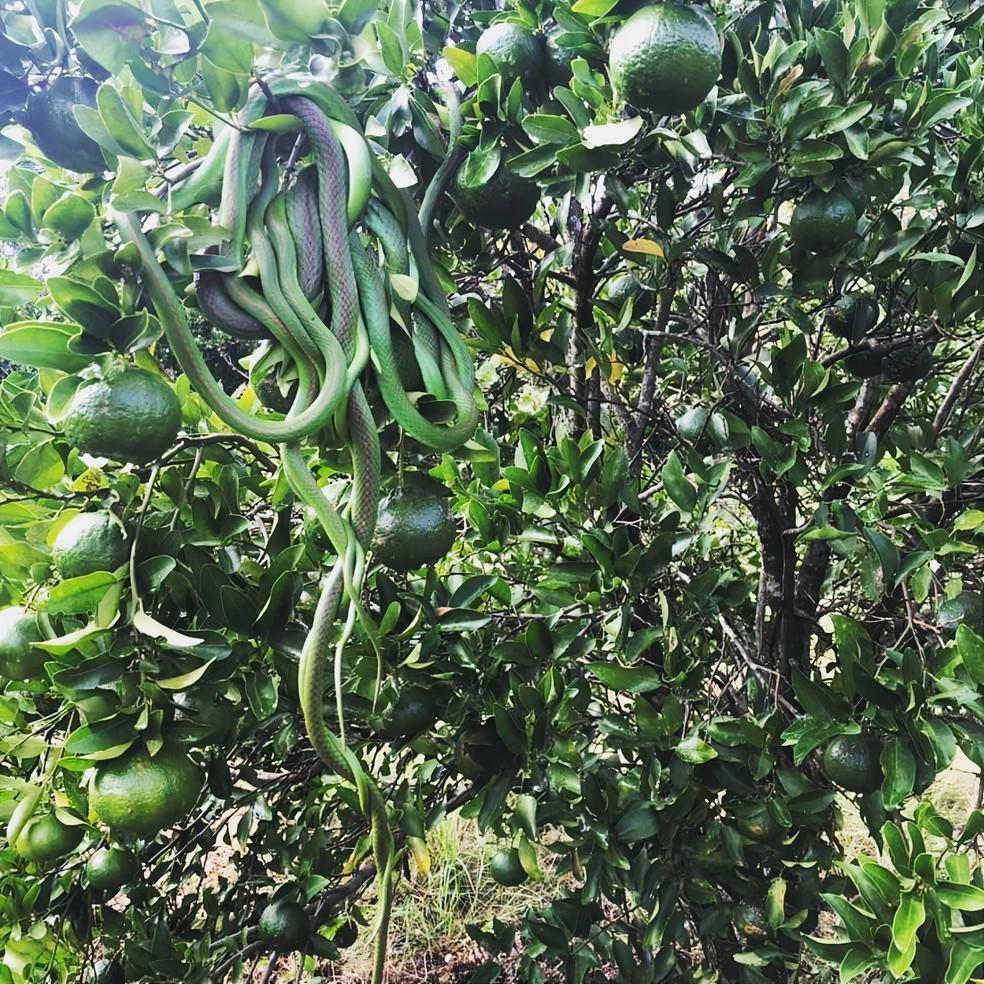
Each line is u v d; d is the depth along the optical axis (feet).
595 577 5.58
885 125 5.58
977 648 4.24
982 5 6.68
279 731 6.46
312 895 6.47
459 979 11.62
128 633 4.37
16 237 3.95
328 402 3.53
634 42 4.00
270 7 3.53
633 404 7.69
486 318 5.95
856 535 5.45
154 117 3.71
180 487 5.15
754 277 5.92
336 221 3.67
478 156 4.66
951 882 4.00
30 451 5.00
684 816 6.00
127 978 6.16
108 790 4.04
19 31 3.78
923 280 6.15
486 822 5.45
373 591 6.43
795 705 7.11
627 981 6.84
